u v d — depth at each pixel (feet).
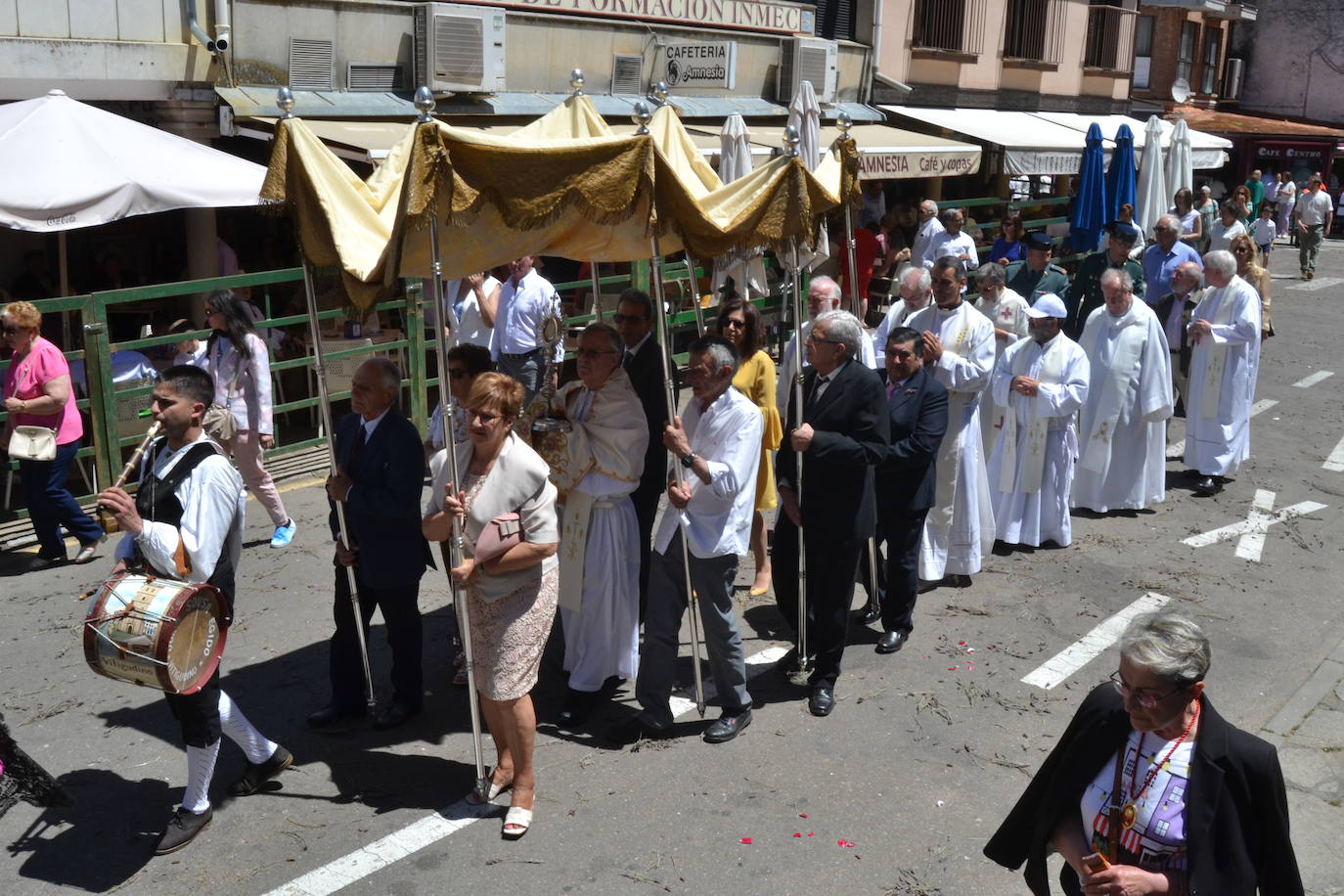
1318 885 15.57
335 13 34.91
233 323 24.62
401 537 17.61
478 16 37.11
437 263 15.29
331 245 15.94
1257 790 9.47
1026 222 60.59
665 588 17.99
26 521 26.27
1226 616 24.29
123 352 28.60
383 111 35.60
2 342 26.45
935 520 24.62
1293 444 38.42
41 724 18.24
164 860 15.03
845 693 20.22
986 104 66.18
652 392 20.47
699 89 47.26
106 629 14.08
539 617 15.60
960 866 15.44
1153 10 104.42
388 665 20.59
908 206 55.31
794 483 19.79
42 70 29.55
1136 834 9.71
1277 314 63.46
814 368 19.61
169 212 37.91
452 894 14.53
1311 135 104.94
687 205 17.53
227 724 15.98
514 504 15.28
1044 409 26.81
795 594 21.26
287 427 34.30
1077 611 24.18
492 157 15.51
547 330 24.25
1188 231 55.57
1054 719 19.57
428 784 16.93
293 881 14.69
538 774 17.34
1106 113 78.13
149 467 15.12
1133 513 31.09
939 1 61.11
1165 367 30.14
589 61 42.88
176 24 32.27
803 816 16.44
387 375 17.26
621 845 15.61
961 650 22.13
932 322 24.85
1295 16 118.01
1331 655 22.62
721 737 18.38
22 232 35.76
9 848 15.20
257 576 24.23
